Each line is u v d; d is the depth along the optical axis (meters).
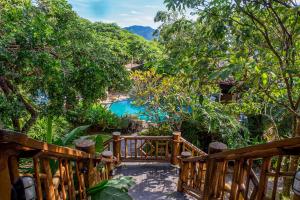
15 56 4.44
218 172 2.91
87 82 5.24
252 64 2.21
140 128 10.84
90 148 3.16
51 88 4.95
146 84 8.35
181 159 4.46
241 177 2.22
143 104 8.44
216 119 6.21
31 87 5.22
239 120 7.91
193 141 7.99
